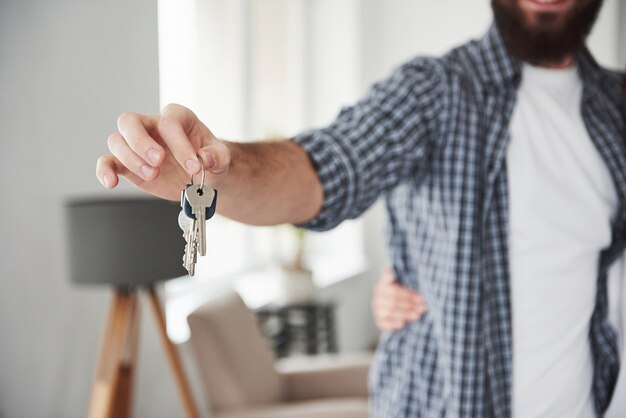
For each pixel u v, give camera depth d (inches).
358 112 43.8
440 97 44.8
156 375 110.3
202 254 27.0
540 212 44.9
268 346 97.7
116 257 78.2
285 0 175.9
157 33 111.1
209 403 87.4
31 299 91.0
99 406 84.0
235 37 153.4
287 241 174.1
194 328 86.7
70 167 95.9
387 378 51.3
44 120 91.6
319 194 38.9
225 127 150.6
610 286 47.4
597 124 47.6
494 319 44.8
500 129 44.9
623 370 46.1
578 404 45.9
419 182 46.1
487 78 45.9
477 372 44.4
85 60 97.3
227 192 33.8
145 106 108.9
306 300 139.9
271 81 168.7
